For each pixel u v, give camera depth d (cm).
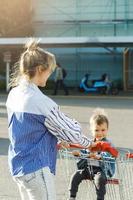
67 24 3966
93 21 3928
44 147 491
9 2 3991
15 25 3991
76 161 657
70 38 3691
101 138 686
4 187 938
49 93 3716
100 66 4250
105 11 3956
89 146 539
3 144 1434
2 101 2956
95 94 3675
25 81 500
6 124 1916
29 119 489
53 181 496
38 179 484
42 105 489
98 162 644
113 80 4188
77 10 3988
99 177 637
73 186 668
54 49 4291
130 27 3875
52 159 498
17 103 496
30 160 487
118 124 1897
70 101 3002
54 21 3984
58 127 488
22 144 490
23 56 498
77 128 492
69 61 4306
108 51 4209
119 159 595
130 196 632
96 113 705
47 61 494
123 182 617
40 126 491
